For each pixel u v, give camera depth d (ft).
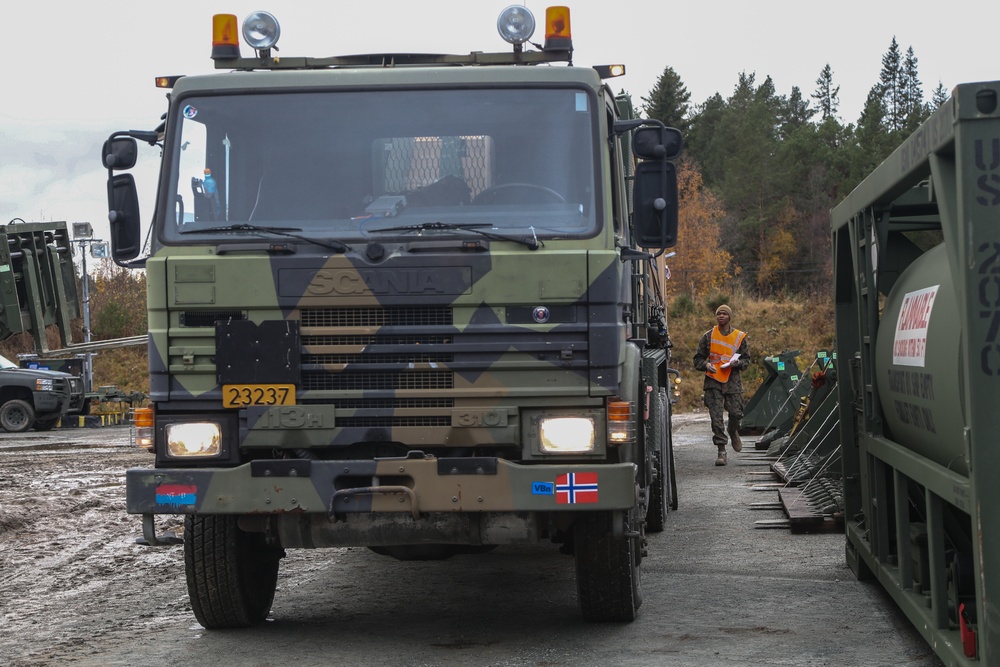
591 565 21.48
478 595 25.67
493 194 20.26
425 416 19.53
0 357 94.38
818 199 272.31
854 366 26.35
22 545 34.83
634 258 21.84
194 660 19.98
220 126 20.84
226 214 20.52
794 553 29.68
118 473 54.80
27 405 90.68
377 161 20.52
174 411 20.10
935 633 17.03
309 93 20.92
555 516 20.43
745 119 289.12
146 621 23.63
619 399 19.52
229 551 21.75
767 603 23.70
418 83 20.79
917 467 18.08
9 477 53.16
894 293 21.70
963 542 18.39
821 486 38.09
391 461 19.34
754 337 145.28
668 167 20.45
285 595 26.13
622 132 21.36
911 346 18.92
